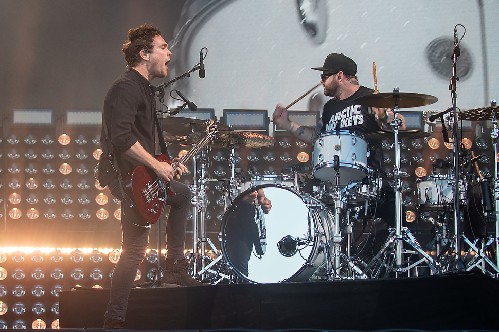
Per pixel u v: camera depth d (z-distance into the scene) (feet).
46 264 58.70
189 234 58.90
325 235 43.16
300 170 49.29
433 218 54.03
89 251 59.00
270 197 43.73
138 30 36.81
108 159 35.09
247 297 36.40
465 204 50.29
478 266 46.85
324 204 45.29
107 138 35.04
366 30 68.74
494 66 67.62
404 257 53.16
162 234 58.08
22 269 58.59
